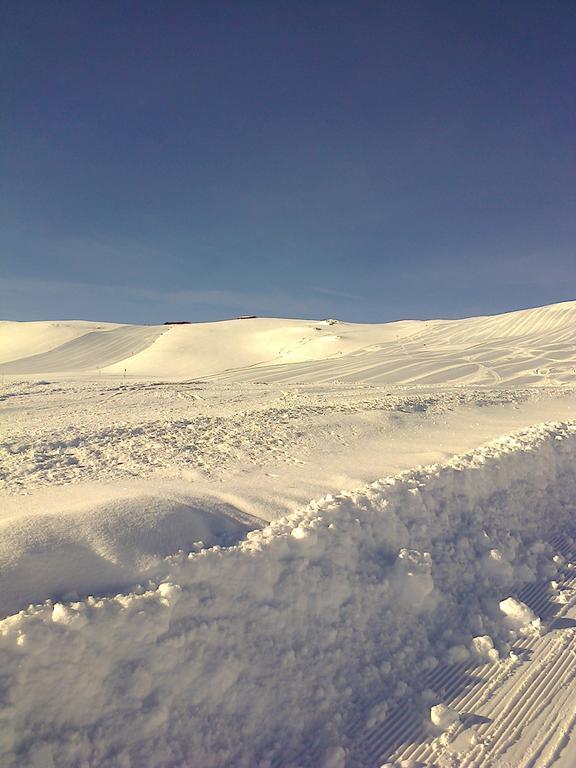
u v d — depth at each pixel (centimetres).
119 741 267
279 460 860
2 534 365
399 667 380
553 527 654
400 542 500
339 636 382
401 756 307
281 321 8488
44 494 603
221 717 303
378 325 8400
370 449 961
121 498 480
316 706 333
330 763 298
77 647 279
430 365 3572
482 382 2788
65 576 343
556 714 337
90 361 5644
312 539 432
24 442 1021
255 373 3956
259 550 398
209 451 925
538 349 4097
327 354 5644
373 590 428
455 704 351
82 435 1093
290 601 379
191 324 8150
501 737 319
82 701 269
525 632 434
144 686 287
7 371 4919
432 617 437
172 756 275
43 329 7319
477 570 511
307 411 1316
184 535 443
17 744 244
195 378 3875
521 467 727
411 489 571
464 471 650
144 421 1280
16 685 255
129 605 311
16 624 276
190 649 314
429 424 1209
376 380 3102
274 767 294
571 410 1528
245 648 337
